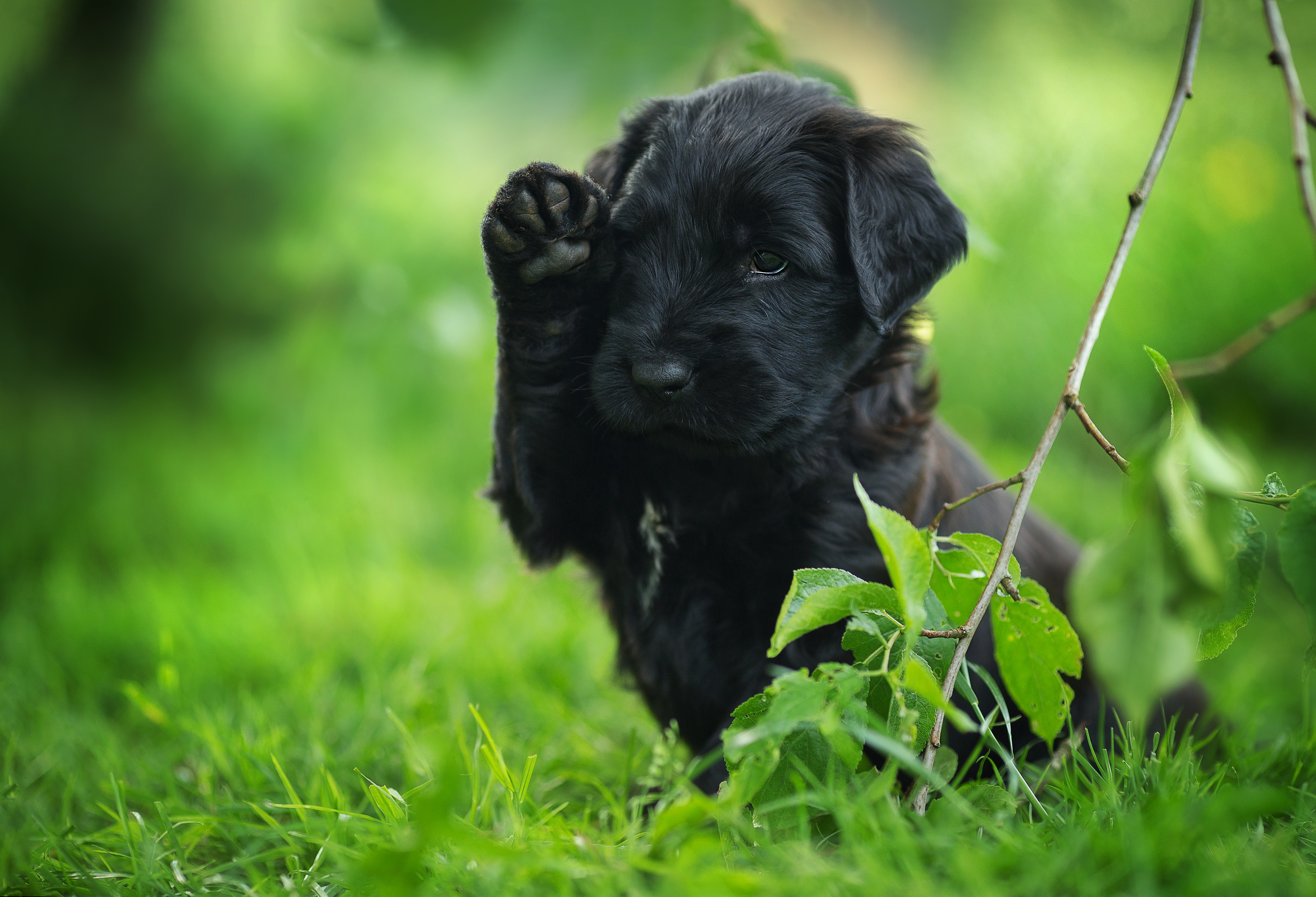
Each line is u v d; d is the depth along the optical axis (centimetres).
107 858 244
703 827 241
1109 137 753
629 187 270
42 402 709
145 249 725
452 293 646
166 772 296
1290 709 394
